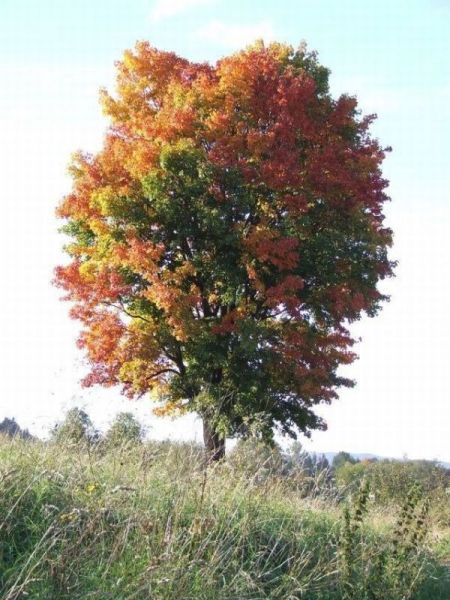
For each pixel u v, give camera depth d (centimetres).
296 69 2645
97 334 2573
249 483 1038
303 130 2520
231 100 2473
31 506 770
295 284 2362
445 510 1666
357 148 2630
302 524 1045
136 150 2489
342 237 2466
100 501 788
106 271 2561
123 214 2484
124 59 2788
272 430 2442
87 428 1042
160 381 2708
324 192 2477
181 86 2589
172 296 2378
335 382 2586
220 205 2403
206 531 833
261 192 2489
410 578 980
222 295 2483
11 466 823
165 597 677
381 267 2548
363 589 903
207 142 2509
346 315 2509
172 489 928
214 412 2291
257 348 2392
